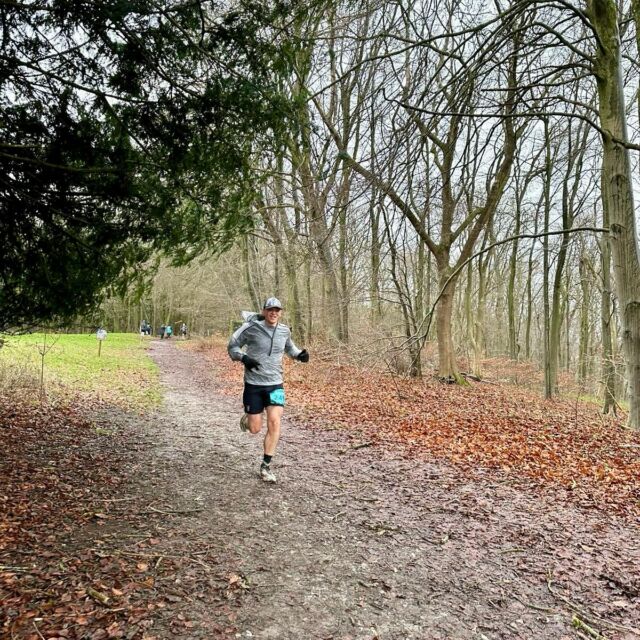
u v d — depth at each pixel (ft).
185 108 14.11
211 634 7.93
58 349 60.95
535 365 85.15
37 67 12.53
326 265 46.65
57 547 10.52
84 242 15.62
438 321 54.85
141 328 157.89
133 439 22.08
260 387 16.69
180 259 18.80
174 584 9.39
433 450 23.39
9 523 11.42
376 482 17.63
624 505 16.28
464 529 13.51
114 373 50.85
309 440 24.38
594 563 11.70
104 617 8.13
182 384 48.57
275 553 11.19
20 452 17.84
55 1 11.44
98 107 13.98
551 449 24.62
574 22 23.70
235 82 13.96
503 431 29.53
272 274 90.94
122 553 10.50
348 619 8.74
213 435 24.16
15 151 13.15
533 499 16.57
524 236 21.68
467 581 10.51
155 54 13.07
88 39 12.63
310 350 57.47
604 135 22.26
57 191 13.99
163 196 15.39
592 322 88.07
